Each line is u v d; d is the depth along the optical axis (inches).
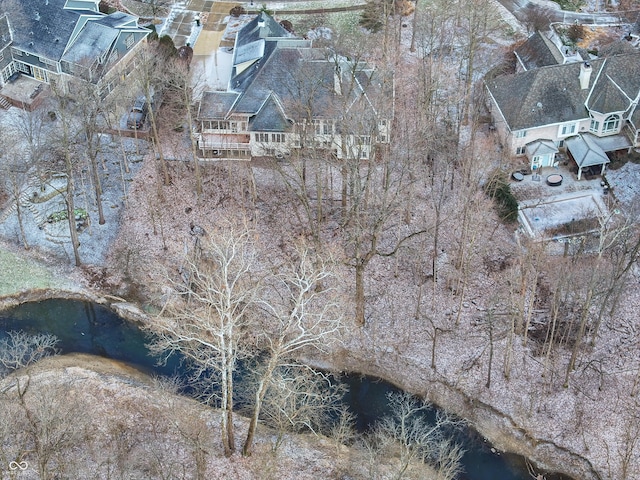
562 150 4074.8
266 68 4033.0
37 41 4375.0
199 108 4010.8
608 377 3169.3
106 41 4313.5
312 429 2866.6
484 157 3686.0
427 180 3897.6
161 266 3408.0
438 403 3179.1
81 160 3983.8
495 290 3489.2
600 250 3034.0
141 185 3983.8
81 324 3521.2
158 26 4938.5
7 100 4362.7
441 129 4033.0
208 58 4675.2
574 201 3816.4
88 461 2861.7
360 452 2952.8
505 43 4729.3
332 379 3282.5
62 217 3853.3
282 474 2869.1
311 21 4945.9
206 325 2618.1
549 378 3179.1
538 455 3009.4
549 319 3137.3
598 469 2933.1
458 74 4394.7
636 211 3599.9
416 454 2812.5
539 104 3978.8
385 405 3191.4
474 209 3516.2
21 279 3654.0
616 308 3385.8
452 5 4712.1
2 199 3912.4
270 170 3976.4
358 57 3567.9
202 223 3809.1
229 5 5108.3
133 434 2992.1
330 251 3314.5
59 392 3080.7
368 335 3383.4
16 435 2800.2
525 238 3641.7
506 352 3159.5
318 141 3683.6
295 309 2568.9
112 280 3666.3
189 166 4042.8
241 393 3191.4
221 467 2866.6
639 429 2970.0
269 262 3624.5
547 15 4869.6
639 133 3969.0
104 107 3905.0
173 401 2989.7
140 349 3410.4
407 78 4352.9
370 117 3710.6
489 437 3070.9
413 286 3531.0
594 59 4141.2
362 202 3661.4
